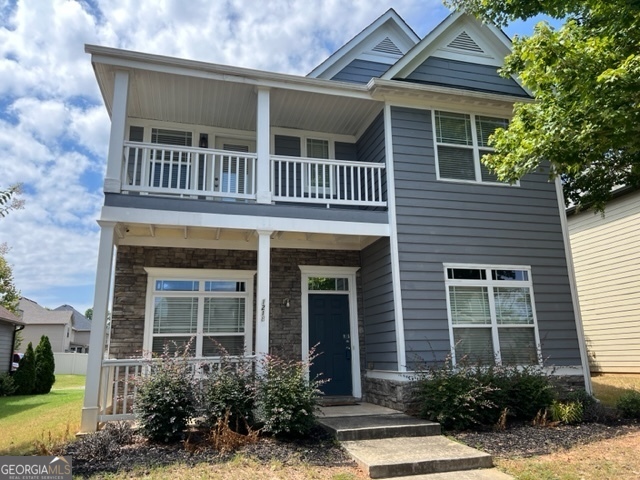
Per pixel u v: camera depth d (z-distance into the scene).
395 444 5.57
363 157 9.61
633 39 5.70
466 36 9.77
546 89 6.21
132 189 6.81
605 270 13.12
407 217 8.11
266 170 7.52
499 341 8.09
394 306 7.73
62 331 33.47
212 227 7.09
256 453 5.13
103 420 6.14
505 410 6.58
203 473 4.52
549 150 6.11
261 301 6.98
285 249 9.11
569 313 8.62
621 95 5.29
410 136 8.49
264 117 7.66
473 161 8.78
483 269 8.32
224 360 6.45
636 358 12.07
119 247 8.23
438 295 7.93
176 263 8.41
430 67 9.30
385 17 10.59
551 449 5.57
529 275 8.57
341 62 10.25
